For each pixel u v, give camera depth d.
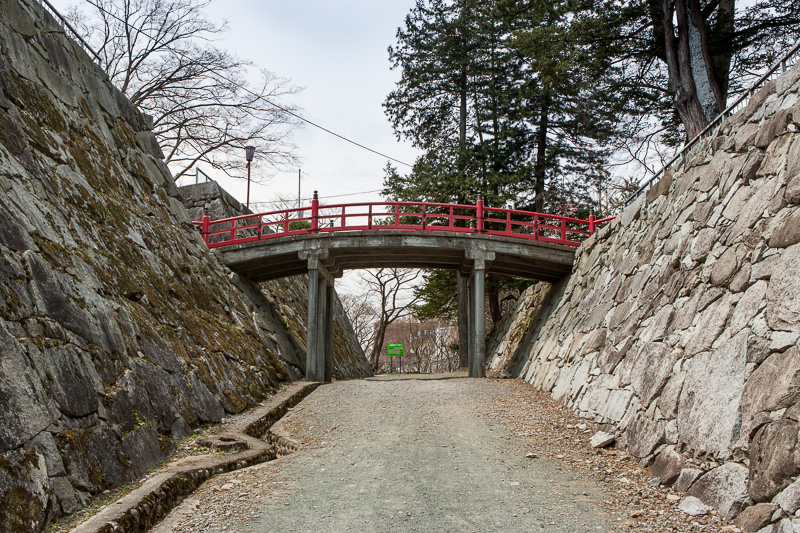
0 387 5.04
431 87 26.19
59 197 9.02
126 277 9.77
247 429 9.58
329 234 16.92
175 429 8.32
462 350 25.00
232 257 17.48
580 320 13.26
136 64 24.23
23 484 4.71
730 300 6.89
